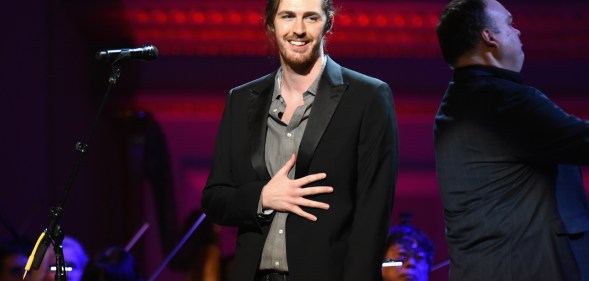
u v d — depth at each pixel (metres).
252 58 22.39
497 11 9.44
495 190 9.03
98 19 21.52
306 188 8.77
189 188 22.69
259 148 9.14
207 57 22.38
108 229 22.06
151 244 22.23
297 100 9.18
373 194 8.91
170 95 22.28
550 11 21.77
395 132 9.16
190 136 22.72
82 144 9.39
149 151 22.44
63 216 21.11
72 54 21.75
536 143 8.87
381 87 9.20
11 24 20.80
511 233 8.92
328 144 8.96
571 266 8.77
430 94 22.47
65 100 21.55
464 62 9.45
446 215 9.41
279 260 8.90
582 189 9.18
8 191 20.45
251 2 21.56
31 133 20.86
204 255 15.66
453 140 9.28
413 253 11.93
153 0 21.44
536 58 22.61
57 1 21.31
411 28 21.81
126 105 22.22
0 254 12.71
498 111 9.03
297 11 8.94
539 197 8.93
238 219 9.02
